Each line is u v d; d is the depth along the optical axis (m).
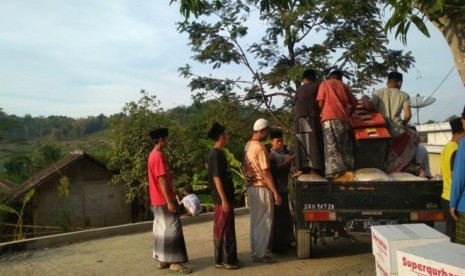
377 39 15.48
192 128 18.27
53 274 6.93
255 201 7.01
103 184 21.98
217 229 6.76
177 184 16.77
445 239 3.69
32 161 29.83
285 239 7.58
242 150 17.00
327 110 6.76
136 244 8.93
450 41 4.91
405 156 7.18
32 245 8.77
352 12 15.05
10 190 21.19
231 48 17.48
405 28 4.27
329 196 6.46
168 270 6.82
